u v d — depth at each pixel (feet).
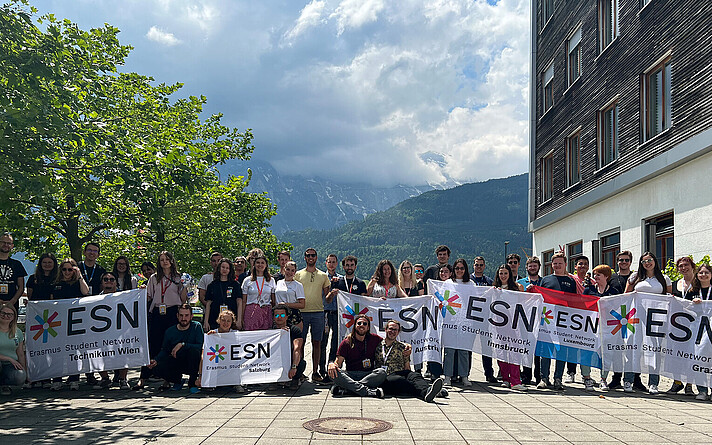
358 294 37.50
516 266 39.55
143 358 33.73
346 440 21.47
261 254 35.78
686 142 49.90
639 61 59.82
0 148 35.60
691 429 23.86
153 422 24.53
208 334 33.45
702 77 48.73
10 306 32.50
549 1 91.40
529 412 27.20
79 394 32.32
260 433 22.50
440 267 38.70
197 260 84.53
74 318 34.01
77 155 38.47
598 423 24.84
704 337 32.60
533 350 34.99
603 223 69.00
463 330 36.24
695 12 49.83
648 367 33.71
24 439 21.54
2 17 36.37
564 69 83.05
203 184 44.29
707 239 47.93
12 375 31.86
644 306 34.24
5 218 45.39
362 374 32.04
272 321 35.22
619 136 64.49
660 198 55.62
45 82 38.73
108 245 84.79
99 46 60.90
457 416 26.00
